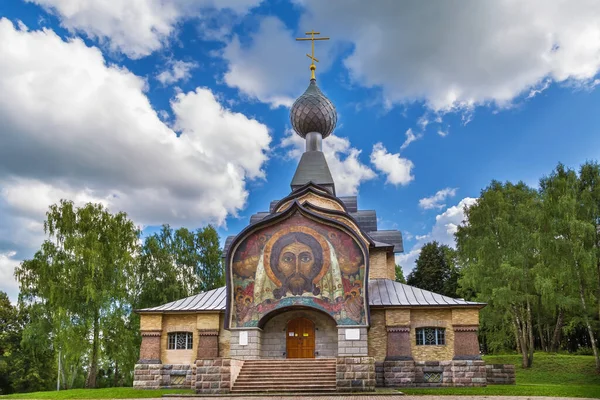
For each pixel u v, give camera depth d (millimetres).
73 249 45188
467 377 33188
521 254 49250
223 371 27844
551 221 43656
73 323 45250
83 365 54406
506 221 50531
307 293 33250
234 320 33344
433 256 75250
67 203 47375
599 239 42969
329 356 34938
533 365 50031
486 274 51500
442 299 35750
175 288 56281
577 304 47656
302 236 34125
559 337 64250
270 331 35594
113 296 46188
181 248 61469
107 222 48406
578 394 25734
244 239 34438
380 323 34875
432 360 34000
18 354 59156
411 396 25172
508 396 24781
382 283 38969
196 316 36562
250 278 33844
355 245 33594
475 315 34281
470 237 53406
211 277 62062
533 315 60781
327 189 44844
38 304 45562
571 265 43375
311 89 49531
